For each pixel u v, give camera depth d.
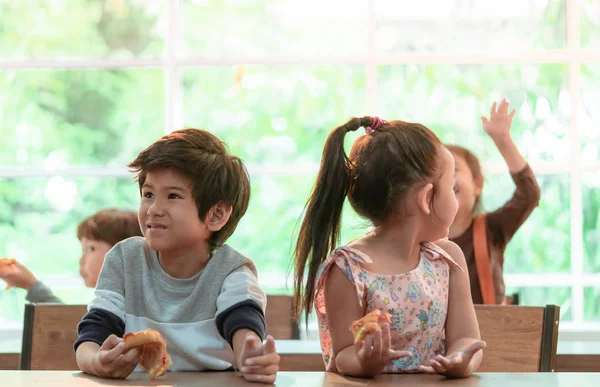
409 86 4.60
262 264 4.62
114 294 1.80
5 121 4.70
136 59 4.64
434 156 1.75
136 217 3.81
